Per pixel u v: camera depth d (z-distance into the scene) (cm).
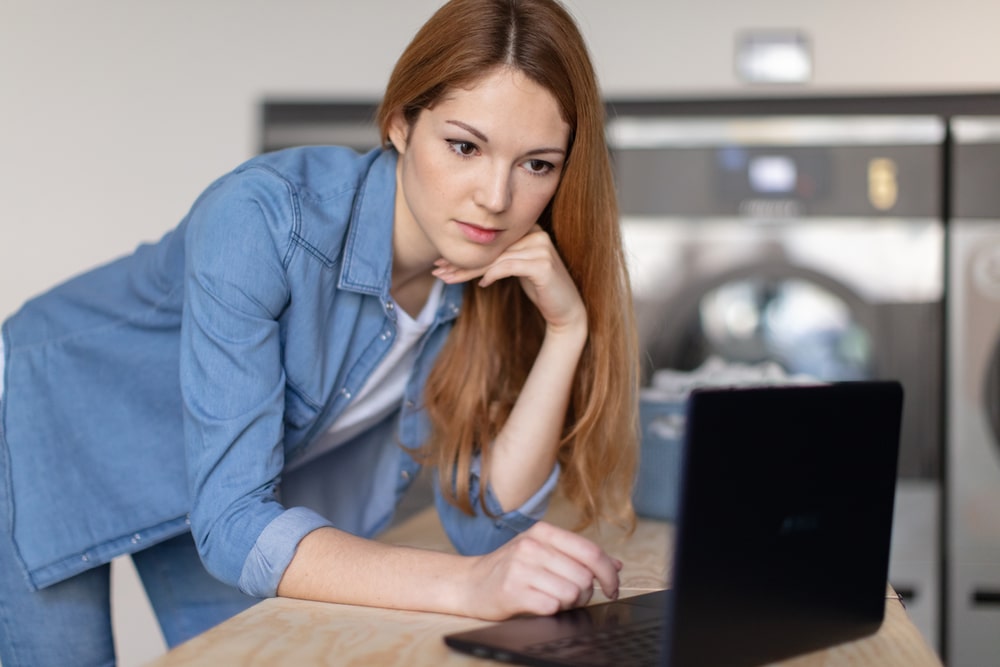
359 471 164
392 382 151
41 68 308
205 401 115
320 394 135
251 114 310
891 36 301
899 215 298
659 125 303
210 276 116
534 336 147
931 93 300
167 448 139
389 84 121
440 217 118
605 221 136
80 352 144
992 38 299
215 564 113
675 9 305
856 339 300
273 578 109
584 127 120
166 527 139
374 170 131
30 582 138
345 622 98
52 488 140
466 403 142
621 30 306
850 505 96
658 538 159
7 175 309
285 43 310
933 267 297
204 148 310
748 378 224
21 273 310
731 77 304
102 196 310
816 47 303
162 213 310
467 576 103
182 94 309
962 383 294
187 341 117
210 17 309
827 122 301
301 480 159
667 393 184
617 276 139
